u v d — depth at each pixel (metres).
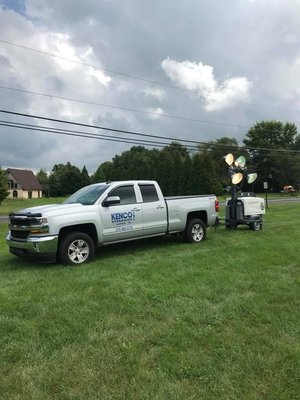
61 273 6.71
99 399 2.84
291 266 7.01
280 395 2.86
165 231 9.36
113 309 4.73
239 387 2.97
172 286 5.68
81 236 7.62
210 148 70.62
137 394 2.90
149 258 7.97
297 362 3.32
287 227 13.27
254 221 12.45
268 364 3.29
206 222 10.44
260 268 6.83
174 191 52.91
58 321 4.34
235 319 4.36
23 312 4.68
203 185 49.62
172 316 4.47
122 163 82.56
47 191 94.38
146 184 9.08
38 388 2.99
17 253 7.55
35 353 3.57
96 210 7.93
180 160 53.97
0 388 3.00
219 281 5.95
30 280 6.25
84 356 3.50
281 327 4.11
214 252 8.39
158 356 3.48
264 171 69.12
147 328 4.12
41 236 7.17
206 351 3.56
